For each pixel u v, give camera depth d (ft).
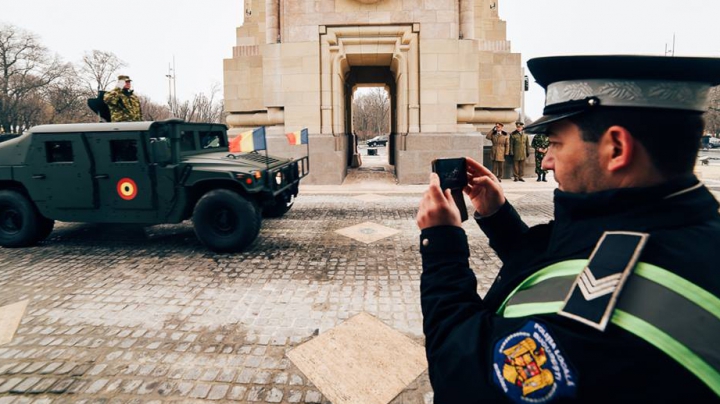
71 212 18.90
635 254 2.25
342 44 41.27
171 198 18.22
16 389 8.73
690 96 2.39
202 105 206.80
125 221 18.70
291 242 20.21
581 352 2.14
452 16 39.88
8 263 17.34
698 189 2.49
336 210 28.25
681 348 1.97
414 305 12.89
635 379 2.00
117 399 8.40
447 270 3.33
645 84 2.41
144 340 10.82
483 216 4.78
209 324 11.69
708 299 2.06
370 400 8.33
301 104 41.50
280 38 42.42
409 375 9.17
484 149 46.80
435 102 40.65
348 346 10.42
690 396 1.92
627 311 2.11
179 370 9.43
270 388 8.71
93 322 11.86
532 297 2.68
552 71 2.79
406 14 40.09
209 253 18.52
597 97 2.53
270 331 11.25
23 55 160.25
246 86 46.16
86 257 18.08
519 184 40.78
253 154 22.30
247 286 14.56
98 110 27.96
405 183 41.27
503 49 48.73
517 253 3.48
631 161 2.48
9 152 19.12
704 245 2.23
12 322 11.85
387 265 16.79
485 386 2.47
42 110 168.35
